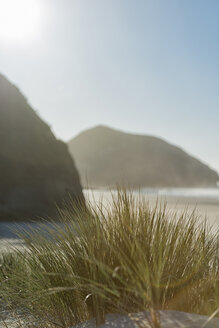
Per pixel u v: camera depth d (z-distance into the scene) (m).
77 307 2.58
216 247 3.01
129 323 2.04
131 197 2.92
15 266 3.65
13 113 23.05
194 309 2.35
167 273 2.40
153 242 2.49
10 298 3.26
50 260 2.83
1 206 17.47
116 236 2.61
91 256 2.44
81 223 2.83
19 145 21.78
